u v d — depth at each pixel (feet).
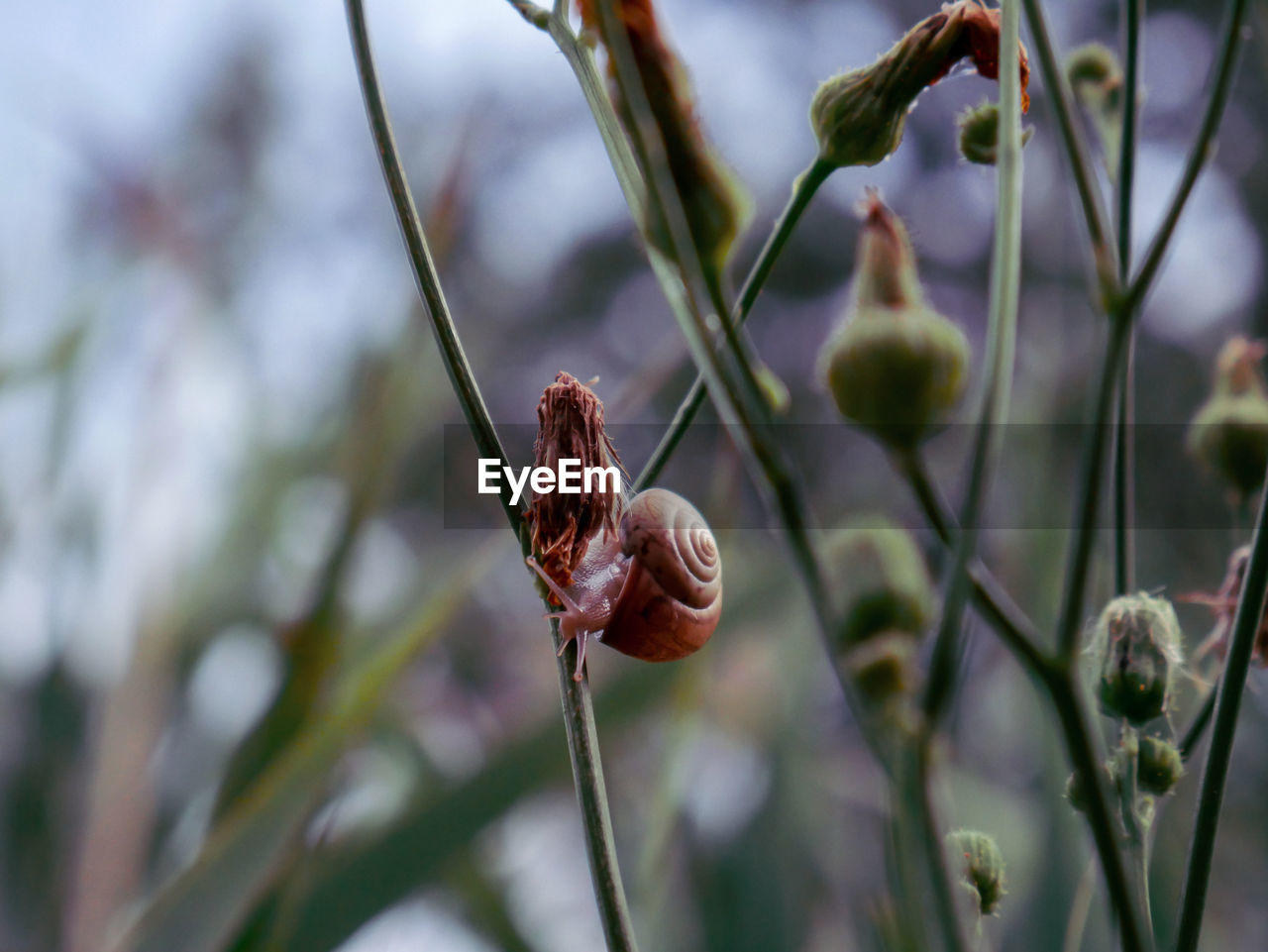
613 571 0.73
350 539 1.11
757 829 1.77
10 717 1.77
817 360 0.67
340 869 1.09
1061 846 1.37
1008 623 0.69
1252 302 4.45
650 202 0.67
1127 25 0.81
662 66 0.67
